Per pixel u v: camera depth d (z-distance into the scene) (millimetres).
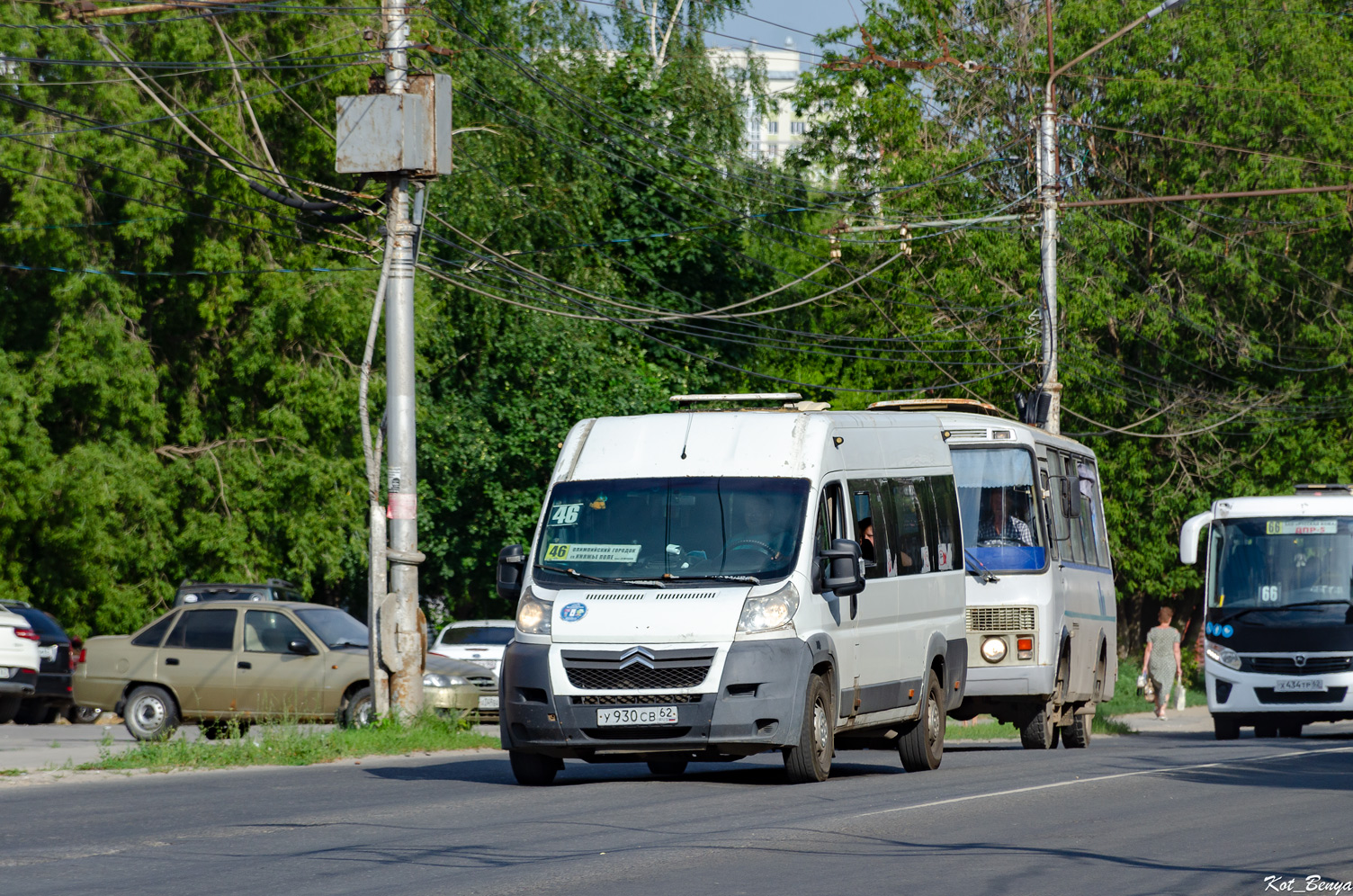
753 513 29250
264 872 18734
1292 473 95812
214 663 48812
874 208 96188
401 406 41875
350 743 38281
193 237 69688
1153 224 95438
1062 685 46281
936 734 34469
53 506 66688
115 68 66000
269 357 70188
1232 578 57094
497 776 31688
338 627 49906
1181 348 95938
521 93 83750
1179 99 92438
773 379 96250
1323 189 60469
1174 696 89500
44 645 59375
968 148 96312
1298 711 55344
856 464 31875
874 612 31438
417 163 41438
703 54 97062
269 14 69812
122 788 29594
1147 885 17750
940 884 17750
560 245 85688
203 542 69500
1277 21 95562
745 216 92938
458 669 52062
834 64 93312
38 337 68438
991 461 44844
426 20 77500
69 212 65312
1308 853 20281
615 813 24391
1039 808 25047
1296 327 97312
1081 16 95125
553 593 28812
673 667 27516
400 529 41656
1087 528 52844
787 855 19969
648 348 93812
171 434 72812
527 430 81750
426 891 17375
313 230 73375
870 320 100562
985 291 94188
